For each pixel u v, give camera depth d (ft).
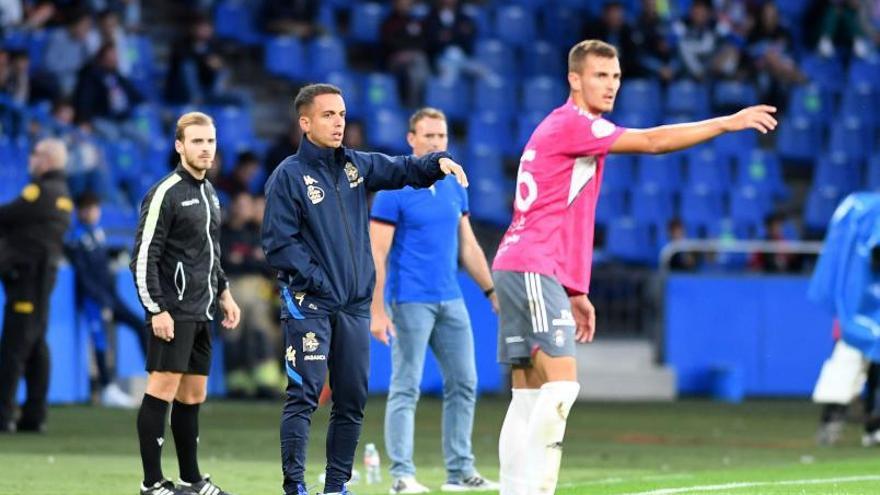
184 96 159.12
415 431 106.11
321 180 57.93
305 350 57.36
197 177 61.82
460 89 175.11
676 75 183.62
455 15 178.19
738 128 51.78
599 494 62.13
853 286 97.45
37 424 98.17
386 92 171.73
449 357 68.90
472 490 67.72
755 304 148.56
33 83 147.74
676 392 147.33
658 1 189.57
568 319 53.83
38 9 156.56
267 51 173.99
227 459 83.35
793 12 202.08
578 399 143.02
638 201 168.14
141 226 60.44
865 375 99.76
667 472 79.10
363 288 58.39
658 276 149.38
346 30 187.11
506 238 55.16
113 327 126.72
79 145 136.77
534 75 185.16
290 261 57.26
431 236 68.23
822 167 178.09
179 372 60.95
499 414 121.08
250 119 165.17
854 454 92.94
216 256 62.23
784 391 148.46
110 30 152.05
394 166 59.06
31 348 97.66
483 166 166.30
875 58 197.67
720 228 168.45
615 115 177.68
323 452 88.07
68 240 122.52
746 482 68.18
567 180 53.93
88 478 71.72
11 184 130.62
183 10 178.29
